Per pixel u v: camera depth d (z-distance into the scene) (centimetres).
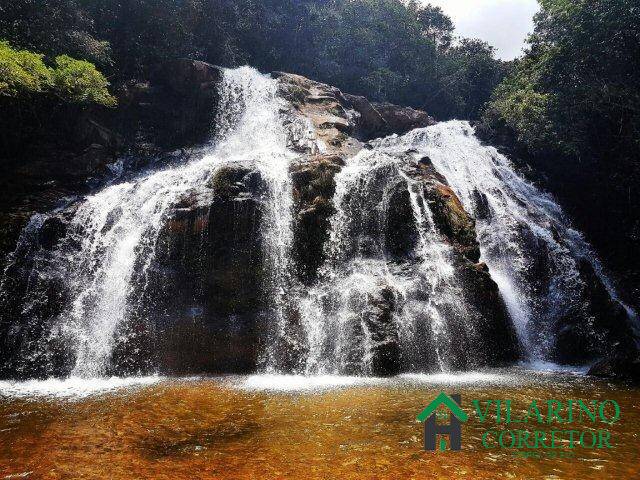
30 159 1703
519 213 1822
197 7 2561
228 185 1223
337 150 1809
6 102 1683
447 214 1284
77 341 1078
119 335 1077
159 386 872
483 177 2034
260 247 1156
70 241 1238
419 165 1484
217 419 636
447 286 1116
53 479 444
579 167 2222
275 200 1245
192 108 2161
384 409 679
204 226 1151
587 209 2178
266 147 1942
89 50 2034
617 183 2088
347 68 3291
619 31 1911
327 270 1162
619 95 1895
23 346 1062
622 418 653
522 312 1402
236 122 2167
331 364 1000
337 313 1055
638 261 1942
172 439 556
